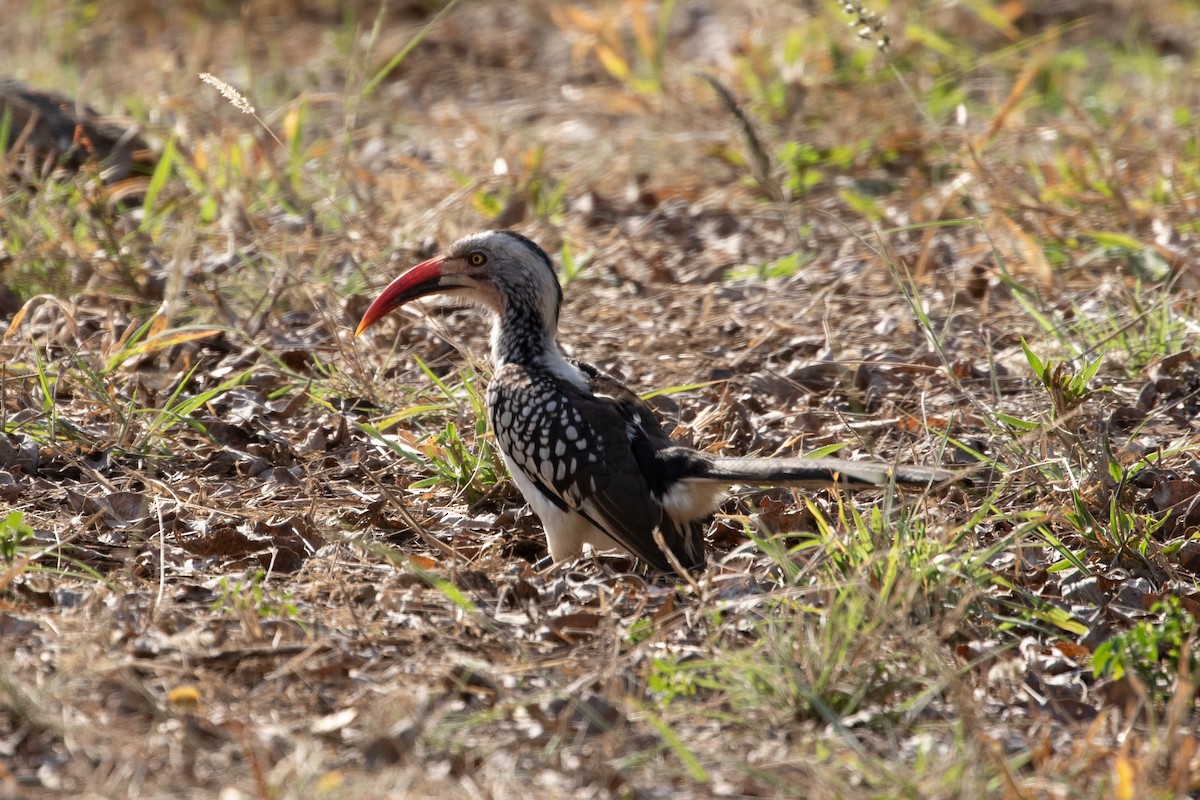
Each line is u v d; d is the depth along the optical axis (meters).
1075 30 25.19
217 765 6.50
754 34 23.06
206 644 7.66
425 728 6.84
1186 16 26.19
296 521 9.44
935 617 7.87
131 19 26.30
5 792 6.17
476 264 10.12
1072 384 10.24
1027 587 8.80
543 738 6.97
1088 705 7.57
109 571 8.67
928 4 23.17
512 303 10.11
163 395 11.46
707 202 16.95
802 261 15.14
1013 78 21.75
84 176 14.98
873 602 7.86
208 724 6.79
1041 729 7.30
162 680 7.21
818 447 10.89
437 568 8.95
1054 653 8.06
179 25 26.14
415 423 11.36
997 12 23.42
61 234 13.70
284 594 8.37
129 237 14.12
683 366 12.63
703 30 25.17
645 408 9.64
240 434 10.93
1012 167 16.77
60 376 11.01
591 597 8.62
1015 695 7.66
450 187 16.67
